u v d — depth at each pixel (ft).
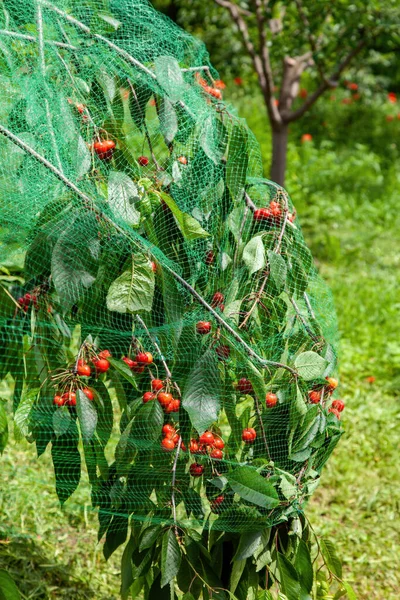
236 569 6.73
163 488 6.85
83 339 6.73
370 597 8.71
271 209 7.05
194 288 6.89
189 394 6.52
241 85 28.27
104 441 6.87
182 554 6.82
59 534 8.94
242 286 6.90
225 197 7.07
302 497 6.91
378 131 29.04
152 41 7.14
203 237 6.70
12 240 6.81
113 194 6.43
